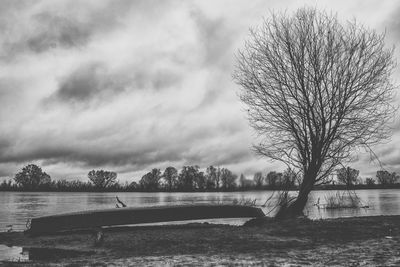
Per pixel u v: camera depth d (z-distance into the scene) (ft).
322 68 80.84
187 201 255.09
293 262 32.58
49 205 214.90
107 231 64.39
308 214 110.32
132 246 46.93
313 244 44.47
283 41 84.48
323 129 79.97
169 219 70.54
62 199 339.16
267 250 40.50
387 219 72.23
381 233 53.83
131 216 68.28
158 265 32.96
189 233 57.98
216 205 73.92
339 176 82.74
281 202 80.74
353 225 62.64
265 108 85.81
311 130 80.79
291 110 83.05
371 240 47.14
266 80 85.61
